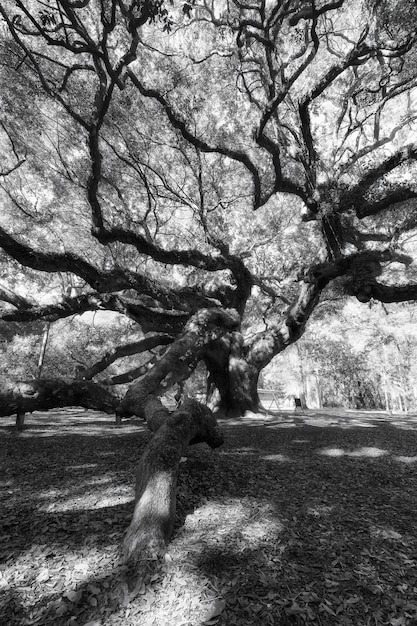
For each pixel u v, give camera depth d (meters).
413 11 8.61
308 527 4.32
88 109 11.31
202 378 27.27
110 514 4.63
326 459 7.45
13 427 12.38
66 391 8.59
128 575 3.28
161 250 13.13
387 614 2.86
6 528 4.34
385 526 4.38
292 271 19.22
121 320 28.36
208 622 2.74
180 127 11.41
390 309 27.66
